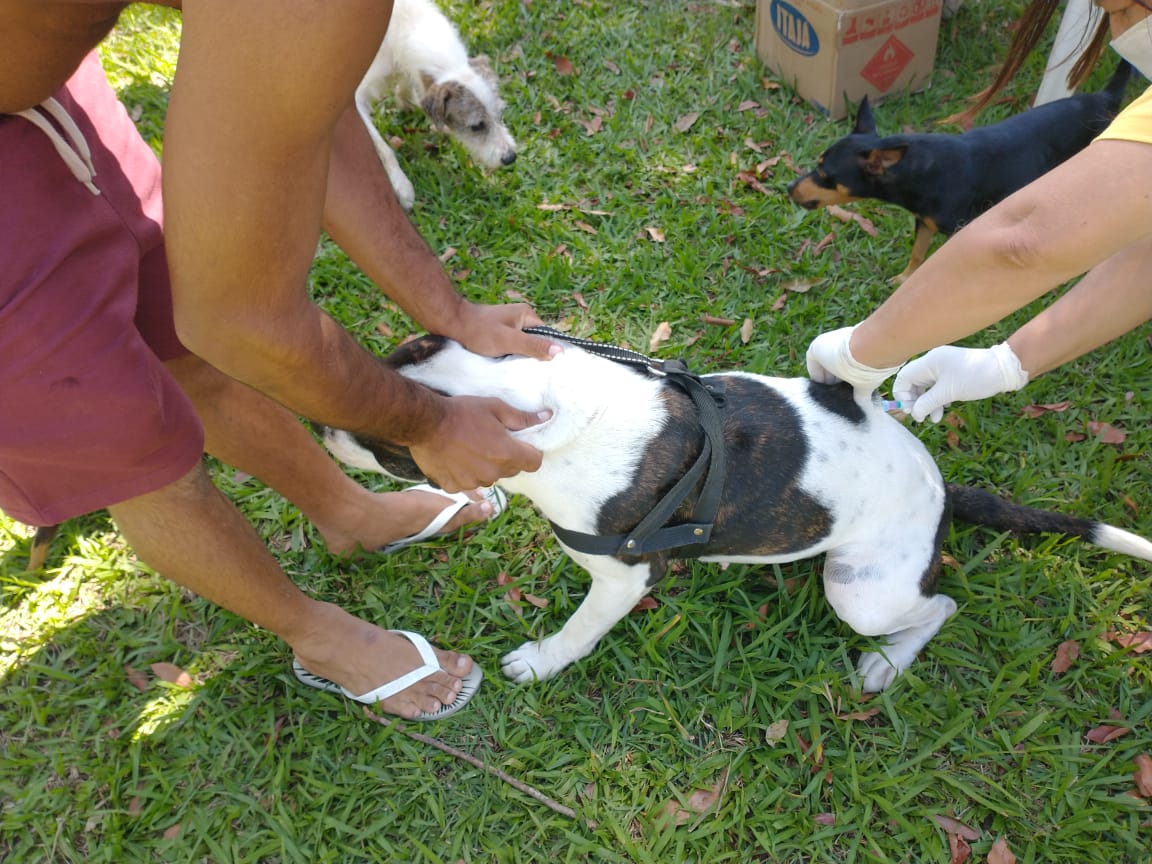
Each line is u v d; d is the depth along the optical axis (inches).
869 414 85.6
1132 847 83.7
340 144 70.0
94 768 90.7
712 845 84.0
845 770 88.6
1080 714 92.2
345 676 91.8
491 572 105.6
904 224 147.6
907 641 96.3
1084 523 98.0
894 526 87.1
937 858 83.6
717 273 138.3
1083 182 52.4
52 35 50.4
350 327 128.5
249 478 114.0
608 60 175.9
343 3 35.8
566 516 80.8
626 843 83.9
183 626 102.1
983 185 131.8
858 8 151.7
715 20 183.0
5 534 108.6
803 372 124.0
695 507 80.8
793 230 144.0
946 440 116.6
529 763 90.9
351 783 89.4
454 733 93.0
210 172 39.9
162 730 92.8
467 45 182.2
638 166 154.9
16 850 86.4
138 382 64.1
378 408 57.1
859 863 85.2
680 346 126.2
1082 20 134.5
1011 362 85.7
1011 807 86.2
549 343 78.7
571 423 75.7
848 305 133.8
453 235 145.4
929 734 91.8
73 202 61.5
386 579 104.7
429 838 86.5
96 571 104.9
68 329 60.0
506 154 150.6
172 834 87.0
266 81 37.2
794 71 167.5
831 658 97.5
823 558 104.0
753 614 99.9
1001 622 98.9
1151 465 112.0
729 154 156.8
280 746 92.7
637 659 98.2
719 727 92.8
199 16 36.4
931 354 89.8
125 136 70.4
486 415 67.3
